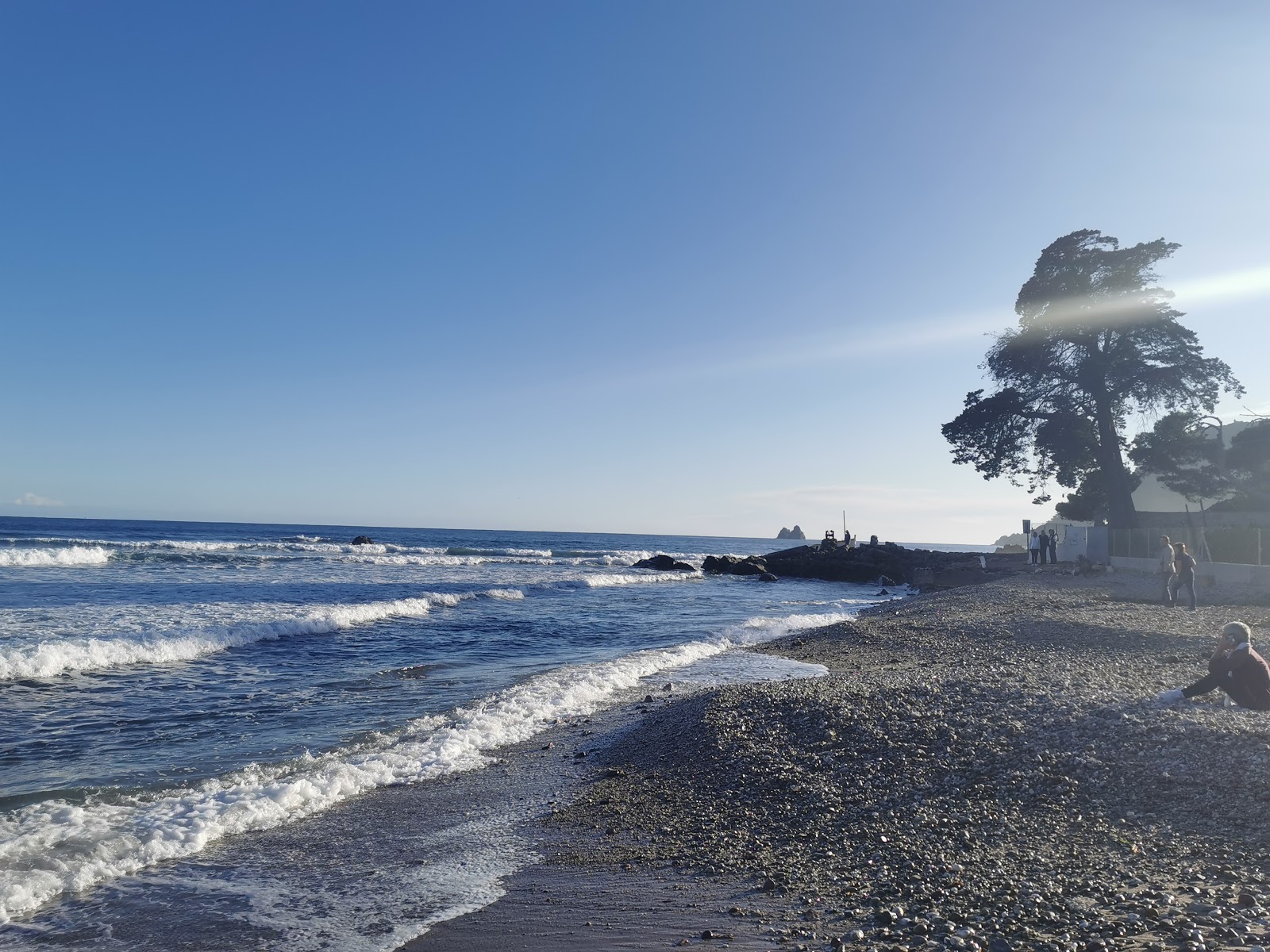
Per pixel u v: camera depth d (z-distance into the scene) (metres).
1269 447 42.31
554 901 5.98
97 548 51.31
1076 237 42.62
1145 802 6.73
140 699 13.48
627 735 11.45
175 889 6.40
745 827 7.36
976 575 47.41
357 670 16.78
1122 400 41.47
